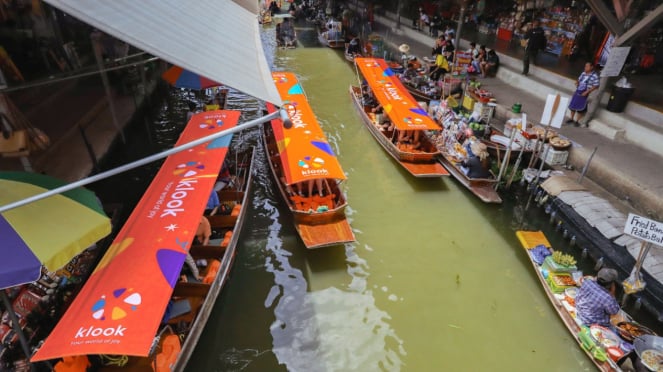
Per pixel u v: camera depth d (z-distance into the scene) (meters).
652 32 14.97
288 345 7.81
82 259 8.48
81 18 4.12
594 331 7.32
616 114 12.77
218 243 9.19
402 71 20.17
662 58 14.98
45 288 7.45
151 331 5.63
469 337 7.98
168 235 7.33
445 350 7.72
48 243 5.46
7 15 13.98
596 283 7.66
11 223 5.46
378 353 7.66
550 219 10.70
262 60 7.62
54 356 5.25
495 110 15.16
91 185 11.64
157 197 8.44
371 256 9.96
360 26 30.89
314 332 8.07
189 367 7.36
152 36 4.98
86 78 16.44
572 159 11.87
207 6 8.03
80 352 5.27
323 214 9.71
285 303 8.70
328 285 9.16
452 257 9.96
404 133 14.19
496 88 17.17
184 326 7.30
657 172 10.53
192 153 10.20
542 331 8.08
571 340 7.82
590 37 17.23
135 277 6.45
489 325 8.23
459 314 8.47
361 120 17.41
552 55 19.12
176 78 14.66
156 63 19.83
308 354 7.64
